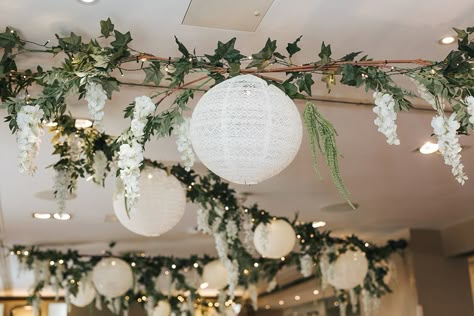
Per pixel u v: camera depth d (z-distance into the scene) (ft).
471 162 16.10
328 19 9.27
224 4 8.73
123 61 8.73
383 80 8.66
